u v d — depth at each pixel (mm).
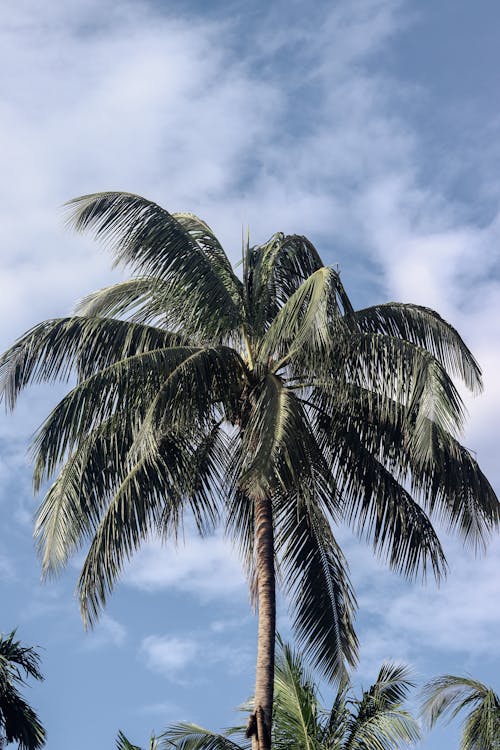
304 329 14359
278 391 15352
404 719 16312
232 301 16328
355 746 16328
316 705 16562
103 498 16125
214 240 17797
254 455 15148
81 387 15273
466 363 16938
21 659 23969
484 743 18250
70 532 15750
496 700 18359
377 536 17141
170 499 16641
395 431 16656
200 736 15914
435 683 18703
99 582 15906
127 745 15148
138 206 16359
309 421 16562
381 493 17125
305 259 17625
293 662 16828
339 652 17375
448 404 14984
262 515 16250
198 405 15555
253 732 14633
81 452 16078
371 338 15891
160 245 16125
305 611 17438
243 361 16391
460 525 16547
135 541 15992
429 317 17125
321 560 17672
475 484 16266
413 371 15430
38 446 15297
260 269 17125
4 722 23578
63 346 16047
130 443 16078
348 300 15234
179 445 16688
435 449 15617
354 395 16609
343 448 17109
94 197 16359
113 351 16203
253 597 17172
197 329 16266
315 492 17172
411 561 17172
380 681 16844
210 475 17188
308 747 16078
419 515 17328
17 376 15844
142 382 15375
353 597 17625
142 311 17188
